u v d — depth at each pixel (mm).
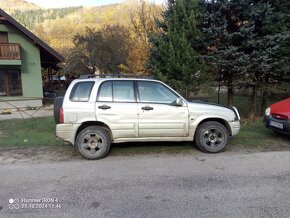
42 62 20359
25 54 17234
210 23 9219
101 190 3822
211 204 3352
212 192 3695
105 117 5371
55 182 4145
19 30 16734
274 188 3799
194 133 5691
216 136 5691
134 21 21969
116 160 5219
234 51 8469
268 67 8562
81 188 3900
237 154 5516
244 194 3617
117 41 27734
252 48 9016
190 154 5551
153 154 5574
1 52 15898
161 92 5645
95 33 28688
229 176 4281
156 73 9367
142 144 6328
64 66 29297
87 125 5512
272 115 6660
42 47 17547
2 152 5910
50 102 19312
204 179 4168
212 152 5648
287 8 9297
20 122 10266
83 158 5398
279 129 6379
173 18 9336
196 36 9094
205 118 5660
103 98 5445
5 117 12305
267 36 8500
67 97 5406
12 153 5820
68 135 5363
